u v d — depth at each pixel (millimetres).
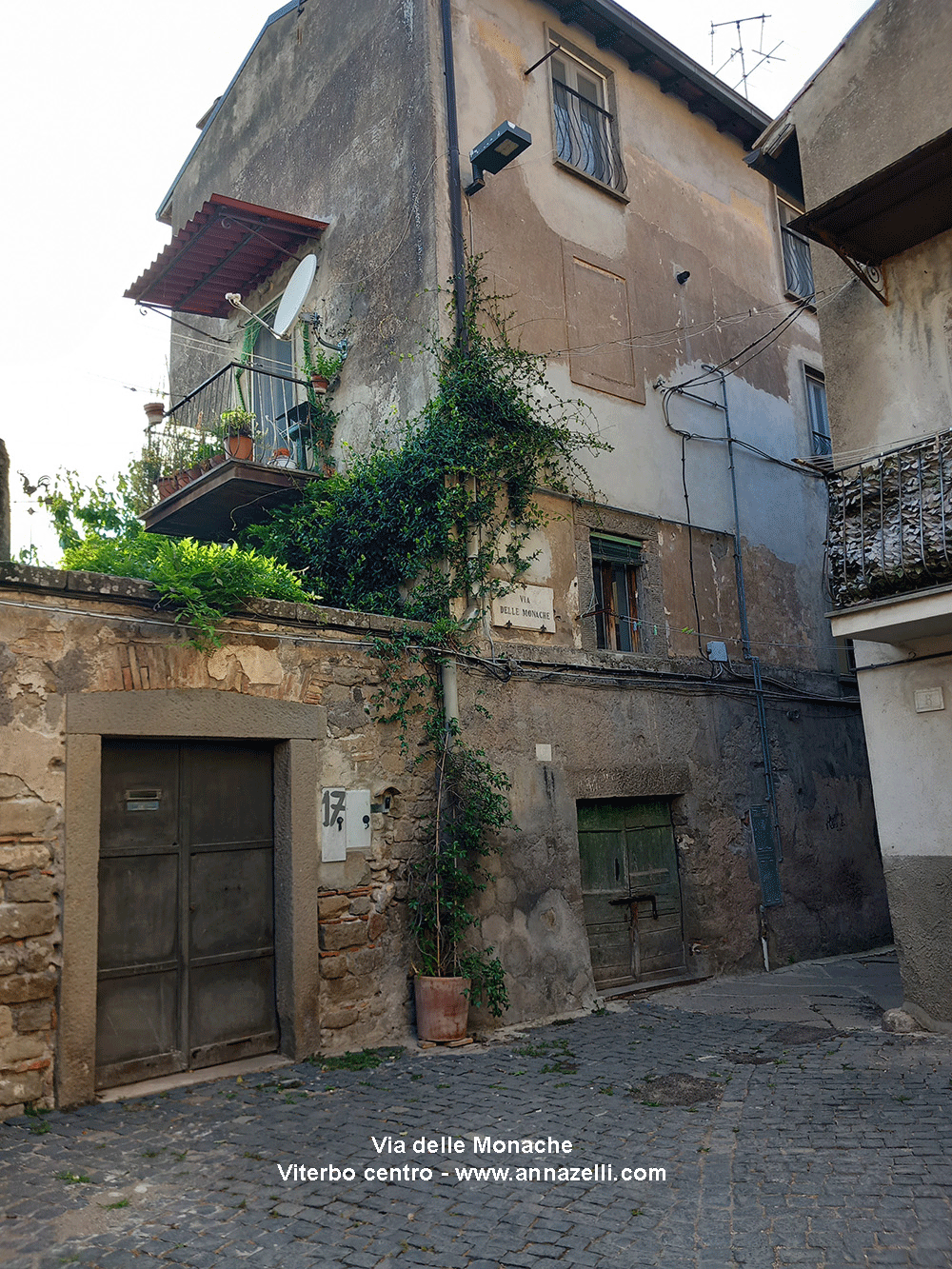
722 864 9680
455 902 7184
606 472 9578
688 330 10922
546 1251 3672
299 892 6477
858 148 7453
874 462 6875
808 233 6910
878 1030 6941
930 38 7066
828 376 7613
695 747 9719
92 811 5520
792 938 10281
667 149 11234
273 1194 4188
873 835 11773
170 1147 4695
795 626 11477
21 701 5340
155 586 5867
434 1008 6797
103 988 5660
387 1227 3887
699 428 10773
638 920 9008
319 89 10656
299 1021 6332
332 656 6938
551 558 8906
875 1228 3715
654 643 9672
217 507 9617
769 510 11492
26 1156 4539
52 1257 3623
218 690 6215
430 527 8094
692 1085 5797
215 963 6195
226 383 11578
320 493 9055
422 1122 5098
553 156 9812
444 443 8117
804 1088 5598
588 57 10500
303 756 6648
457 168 8820
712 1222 3871
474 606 8133
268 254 10688
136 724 5770
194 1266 3566
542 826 8141
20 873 5227
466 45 9273
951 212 6773
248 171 11898
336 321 9844
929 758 6867
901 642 7090
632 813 9227
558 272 9570
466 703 7754
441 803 7336
